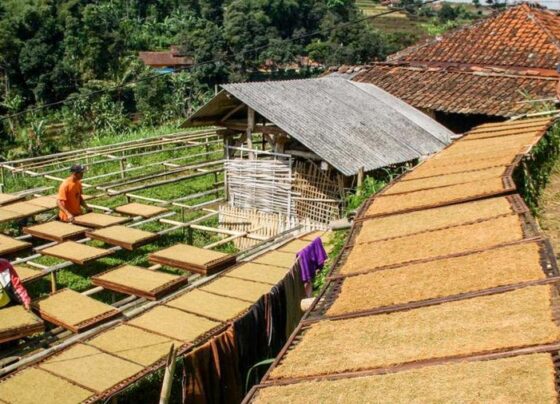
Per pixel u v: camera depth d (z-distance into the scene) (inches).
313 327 161.9
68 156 786.8
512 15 836.6
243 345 276.2
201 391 256.1
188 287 344.8
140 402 280.2
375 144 524.4
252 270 370.3
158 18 3129.9
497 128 460.8
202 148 912.3
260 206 555.2
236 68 2007.9
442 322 146.3
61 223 481.7
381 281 182.7
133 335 287.3
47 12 2105.1
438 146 565.0
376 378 127.0
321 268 362.0
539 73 711.7
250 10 2172.7
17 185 713.0
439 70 756.6
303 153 522.6
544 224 313.9
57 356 269.1
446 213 238.1
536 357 118.7
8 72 2001.7
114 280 346.3
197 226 505.0
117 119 1724.9
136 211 534.0
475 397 110.6
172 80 1978.3
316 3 2321.6
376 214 258.7
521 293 150.6
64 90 2006.6
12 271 307.9
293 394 128.0
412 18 3265.3
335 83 635.5
